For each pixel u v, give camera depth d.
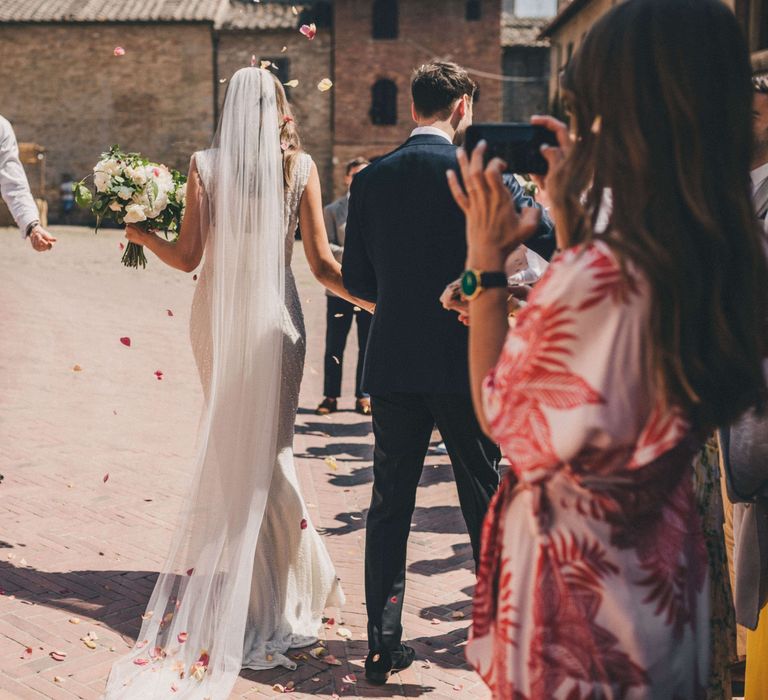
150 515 4.83
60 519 4.69
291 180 3.31
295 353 3.40
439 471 6.07
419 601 3.90
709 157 1.40
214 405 3.24
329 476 5.81
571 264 1.37
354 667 3.25
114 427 6.69
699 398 1.40
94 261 19.53
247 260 3.22
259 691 3.06
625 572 1.44
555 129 1.59
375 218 3.02
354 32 34.69
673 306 1.34
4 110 35.97
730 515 2.70
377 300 3.09
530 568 1.49
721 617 2.17
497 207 1.54
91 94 35.66
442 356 2.93
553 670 1.45
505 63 38.59
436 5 34.47
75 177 36.00
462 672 3.27
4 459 5.73
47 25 35.34
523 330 1.40
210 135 35.50
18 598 3.70
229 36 35.34
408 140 3.04
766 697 2.41
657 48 1.39
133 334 10.61
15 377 8.16
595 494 1.42
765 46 11.14
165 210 3.49
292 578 3.45
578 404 1.35
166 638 3.22
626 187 1.40
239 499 3.22
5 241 23.50
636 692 1.44
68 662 3.20
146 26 35.19
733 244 1.42
